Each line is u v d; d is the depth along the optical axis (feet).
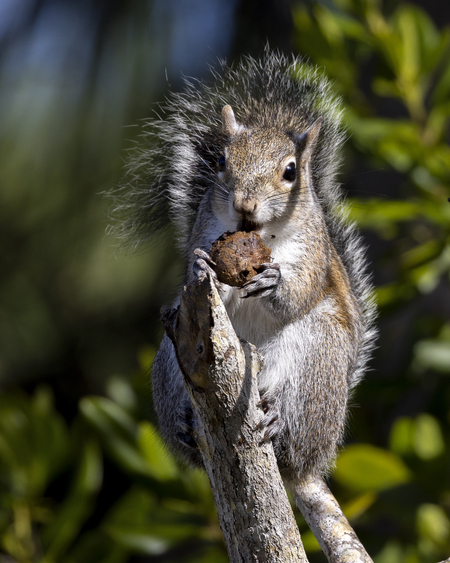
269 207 15.90
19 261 16.92
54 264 16.88
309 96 16.26
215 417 15.52
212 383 15.49
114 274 16.90
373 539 16.39
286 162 15.96
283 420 15.93
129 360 17.12
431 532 16.30
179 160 16.19
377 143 16.42
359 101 16.60
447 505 16.26
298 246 15.97
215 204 15.97
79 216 16.79
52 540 16.35
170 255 16.88
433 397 16.53
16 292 16.98
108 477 18.03
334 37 16.53
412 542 16.40
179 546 16.79
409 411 16.63
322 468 15.97
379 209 16.33
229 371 15.49
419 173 16.43
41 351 17.15
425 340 16.39
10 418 16.46
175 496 16.29
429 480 16.26
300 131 16.15
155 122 16.30
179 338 15.51
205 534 16.28
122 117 16.66
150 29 16.67
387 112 16.70
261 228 15.92
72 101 16.67
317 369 15.94
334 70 16.55
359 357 16.11
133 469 16.29
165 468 16.29
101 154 16.67
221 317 15.48
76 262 16.87
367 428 16.60
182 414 15.81
